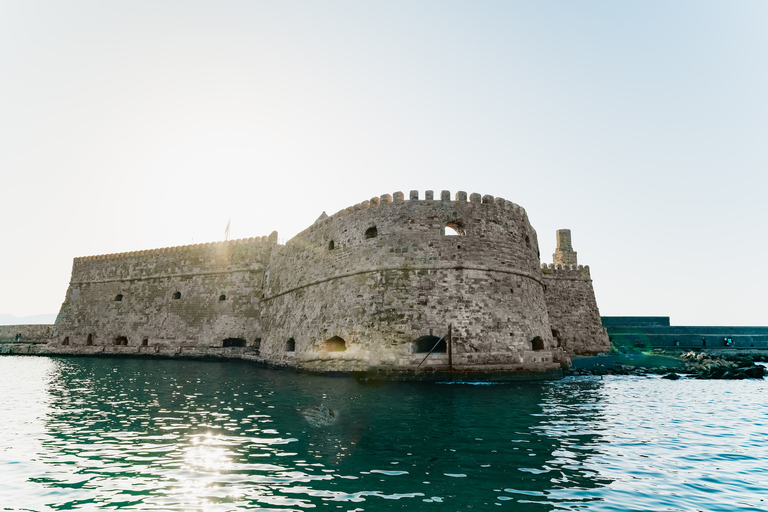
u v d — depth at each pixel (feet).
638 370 122.62
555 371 98.48
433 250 94.94
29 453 37.76
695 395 77.77
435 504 27.48
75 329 189.88
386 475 32.76
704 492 30.09
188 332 161.38
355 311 97.40
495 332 91.86
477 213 98.89
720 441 44.09
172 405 61.36
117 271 188.96
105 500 27.71
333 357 98.22
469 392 73.92
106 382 88.63
